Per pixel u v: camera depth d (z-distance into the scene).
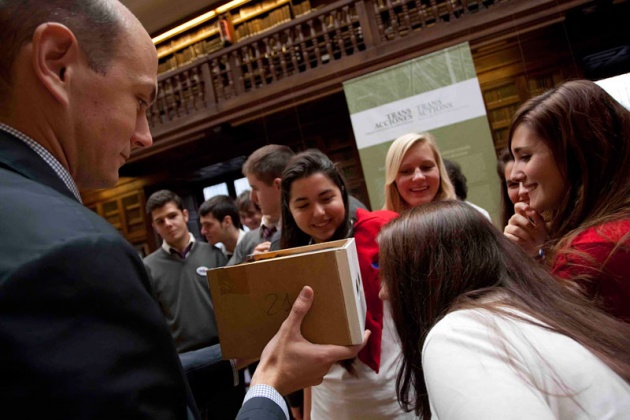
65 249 0.36
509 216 1.57
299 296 0.65
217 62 5.30
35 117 0.50
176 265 2.29
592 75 4.92
